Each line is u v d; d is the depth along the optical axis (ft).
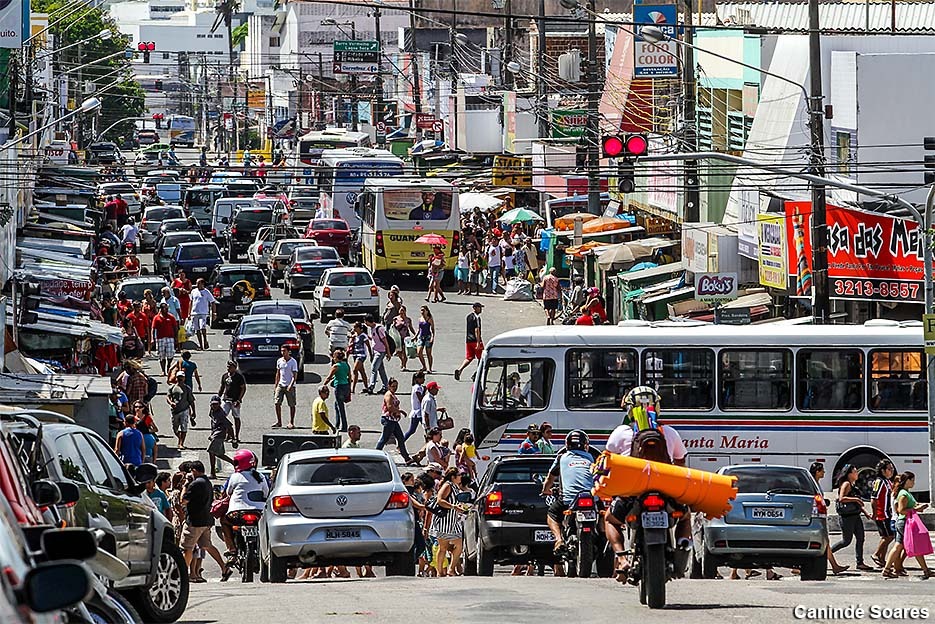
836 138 344.69
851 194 335.06
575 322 418.51
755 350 265.75
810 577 183.52
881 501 214.48
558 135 568.82
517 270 533.14
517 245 535.19
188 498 193.98
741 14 508.12
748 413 265.54
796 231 324.80
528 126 648.79
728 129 409.28
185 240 571.28
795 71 362.12
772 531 179.73
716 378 265.95
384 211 545.03
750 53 388.78
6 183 389.39
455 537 194.70
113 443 284.20
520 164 579.07
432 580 162.30
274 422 333.21
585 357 268.21
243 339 377.71
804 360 265.34
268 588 155.33
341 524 166.91
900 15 518.37
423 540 193.67
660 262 449.89
